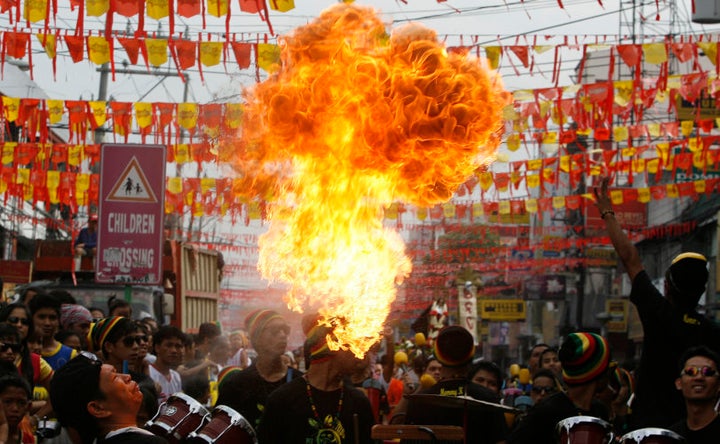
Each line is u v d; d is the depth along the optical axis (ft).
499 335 196.54
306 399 20.42
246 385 24.45
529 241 141.79
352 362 20.54
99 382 14.74
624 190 60.39
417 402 24.41
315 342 20.54
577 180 55.93
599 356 20.31
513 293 185.06
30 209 98.32
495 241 126.62
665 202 123.65
